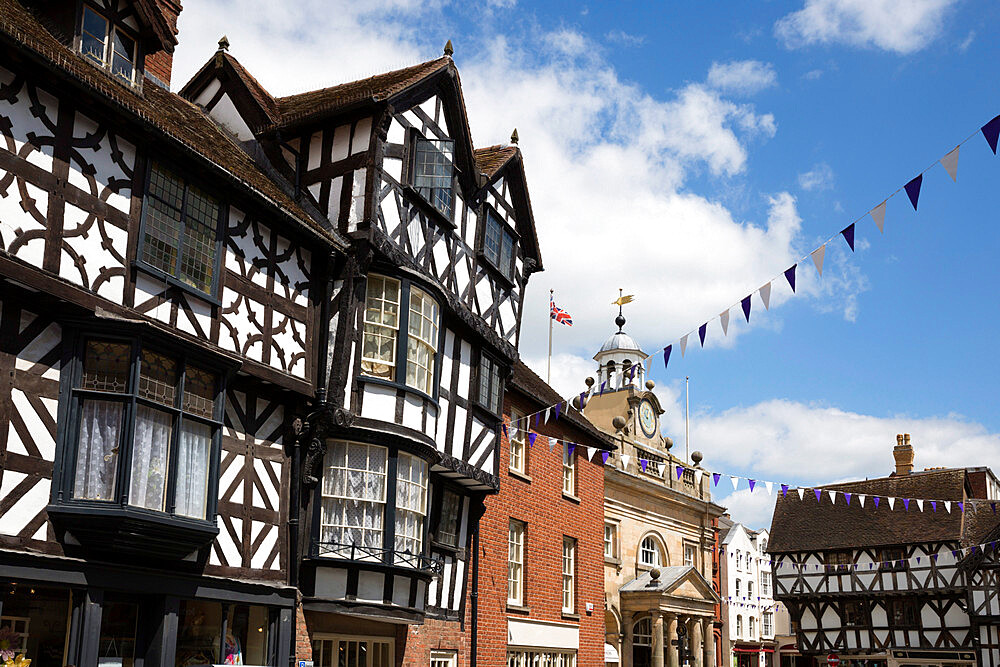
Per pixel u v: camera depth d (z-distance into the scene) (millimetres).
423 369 13719
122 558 9562
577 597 20828
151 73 14219
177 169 10641
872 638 39344
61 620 9109
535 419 19734
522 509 18672
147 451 9711
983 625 36156
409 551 12953
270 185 12781
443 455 14500
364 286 13000
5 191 8586
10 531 8531
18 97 8844
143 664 9953
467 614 16156
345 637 13172
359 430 12555
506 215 17281
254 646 11461
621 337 36719
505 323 17141
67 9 10711
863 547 40250
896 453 44594
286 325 12172
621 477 27422
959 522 38406
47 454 8969
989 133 8125
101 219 9578
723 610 46531
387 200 13383
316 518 12266
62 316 9266
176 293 10445
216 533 10422
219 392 10781
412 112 14094
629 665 26281
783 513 43781
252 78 15344
